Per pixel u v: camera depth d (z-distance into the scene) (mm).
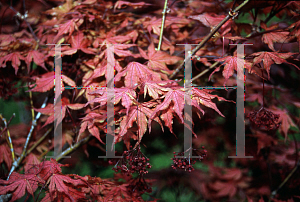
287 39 1265
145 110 1176
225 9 1448
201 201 1689
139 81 1231
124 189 1308
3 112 2146
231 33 1352
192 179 1675
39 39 1484
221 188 1629
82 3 1419
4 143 1462
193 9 1500
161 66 1312
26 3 1639
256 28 1409
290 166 1569
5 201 1269
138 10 1638
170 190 1767
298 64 1526
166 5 1359
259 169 1693
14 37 1477
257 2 1360
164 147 1917
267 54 1209
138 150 1193
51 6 1641
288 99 1534
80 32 1366
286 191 1550
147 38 1429
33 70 1451
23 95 1618
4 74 1421
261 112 1272
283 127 1431
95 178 1294
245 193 1619
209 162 1680
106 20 1418
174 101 1161
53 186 1191
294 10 1377
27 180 1201
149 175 1716
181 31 1520
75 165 1857
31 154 1463
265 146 1480
